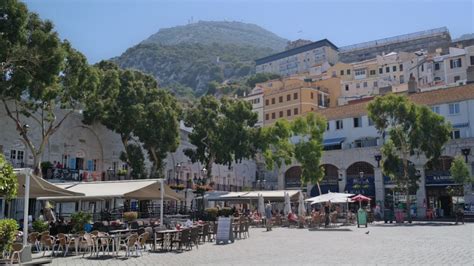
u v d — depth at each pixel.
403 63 112.50
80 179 39.53
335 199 38.38
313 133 51.78
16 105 33.06
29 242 18.69
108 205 41.16
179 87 192.38
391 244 21.30
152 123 42.50
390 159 44.94
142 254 18.75
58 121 40.75
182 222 27.45
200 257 17.52
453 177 45.78
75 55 32.78
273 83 112.00
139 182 23.31
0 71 27.34
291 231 33.72
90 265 15.38
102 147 45.38
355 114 62.88
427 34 147.12
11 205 33.12
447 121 49.88
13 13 26.23
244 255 17.98
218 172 63.59
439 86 80.75
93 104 40.62
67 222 23.80
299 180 64.50
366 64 118.12
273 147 59.16
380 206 55.31
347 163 59.31
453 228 32.81
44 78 28.28
